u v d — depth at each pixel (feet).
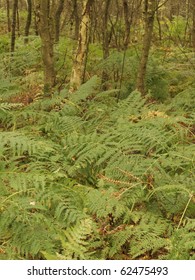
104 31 26.30
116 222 12.57
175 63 29.89
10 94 20.72
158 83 25.09
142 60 22.84
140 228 11.80
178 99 21.15
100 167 15.17
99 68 25.18
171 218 12.96
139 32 34.68
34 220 11.50
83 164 14.83
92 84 20.58
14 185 12.15
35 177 12.31
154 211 13.01
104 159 14.28
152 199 13.38
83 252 10.84
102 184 13.64
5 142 13.00
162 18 47.29
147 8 23.43
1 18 48.19
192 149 14.76
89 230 10.68
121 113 18.43
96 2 30.17
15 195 12.37
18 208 11.48
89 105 20.36
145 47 22.61
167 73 26.45
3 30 43.65
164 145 14.98
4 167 13.76
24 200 11.75
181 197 13.02
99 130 17.75
